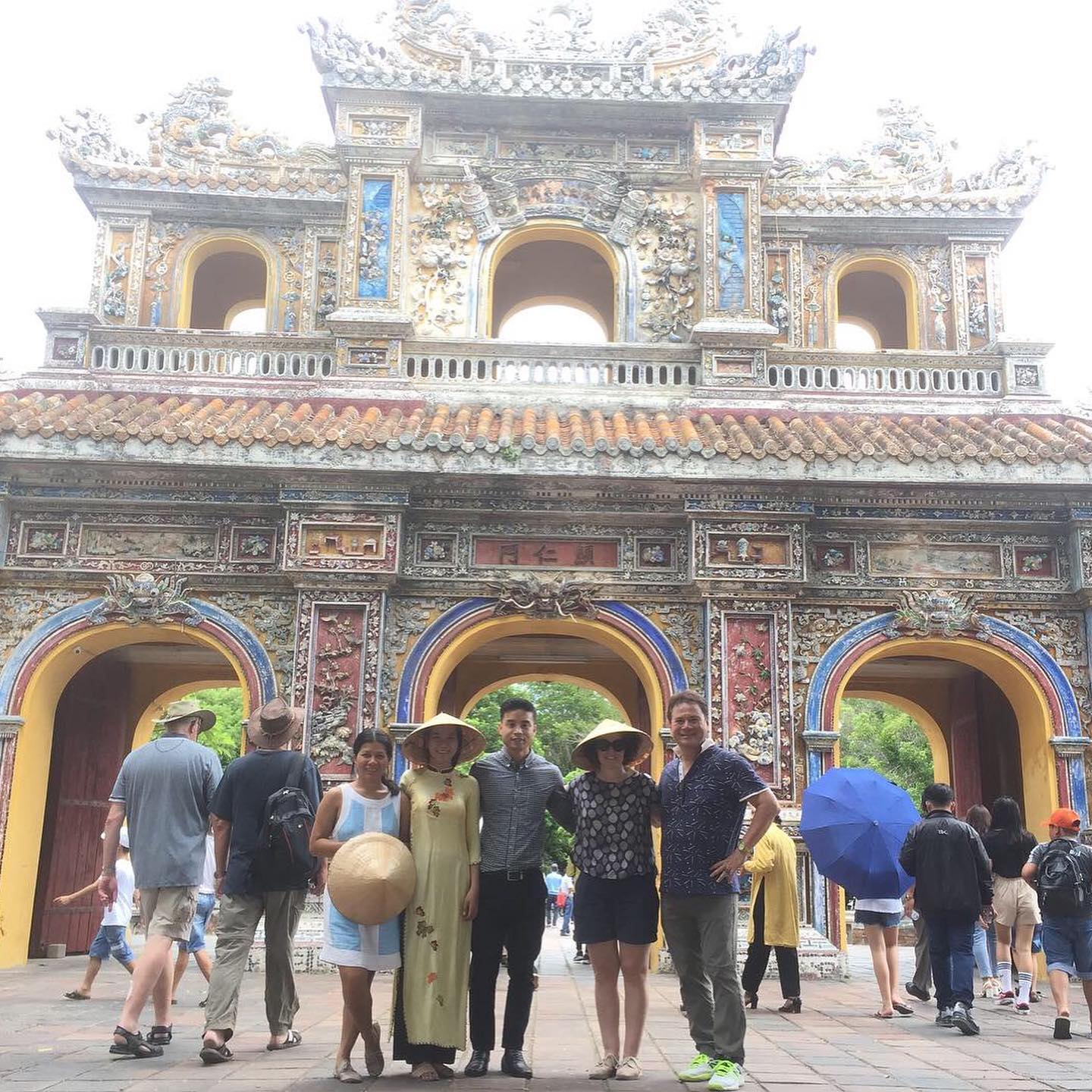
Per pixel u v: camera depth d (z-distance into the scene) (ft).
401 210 61.11
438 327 61.21
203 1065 25.76
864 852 35.19
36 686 51.21
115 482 51.98
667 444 51.31
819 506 53.11
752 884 38.60
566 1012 36.09
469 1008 25.86
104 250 62.54
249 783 27.55
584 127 63.77
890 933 36.52
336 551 51.57
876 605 52.95
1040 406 59.26
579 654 68.28
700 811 24.41
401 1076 24.86
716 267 61.11
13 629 51.49
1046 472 51.60
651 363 60.39
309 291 62.85
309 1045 29.01
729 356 59.77
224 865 28.02
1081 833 50.39
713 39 65.16
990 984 42.52
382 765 26.04
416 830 25.55
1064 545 53.62
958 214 63.62
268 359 60.44
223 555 52.42
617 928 25.26
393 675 51.57
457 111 63.00
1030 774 53.16
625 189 63.10
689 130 63.87
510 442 51.13
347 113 62.03
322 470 50.93
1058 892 32.99
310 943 46.91
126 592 51.65
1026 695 53.21
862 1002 40.45
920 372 61.41
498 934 25.86
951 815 34.91
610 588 52.65
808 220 63.77
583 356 60.29
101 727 60.85
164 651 63.98
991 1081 25.21
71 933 56.03
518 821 26.13
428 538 52.95
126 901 38.37
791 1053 28.76
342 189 62.95
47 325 59.57
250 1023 32.73
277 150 65.05
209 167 64.23
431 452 51.03
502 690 141.38
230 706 125.80
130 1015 26.68
